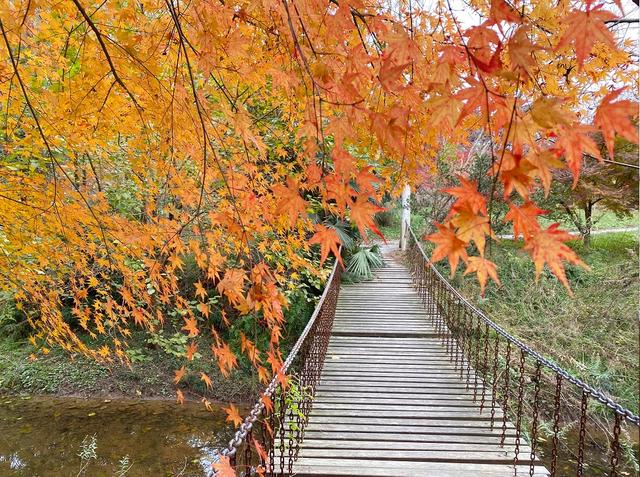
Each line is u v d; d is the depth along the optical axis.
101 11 1.78
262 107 3.45
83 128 2.09
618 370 5.41
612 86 1.92
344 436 3.40
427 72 1.52
